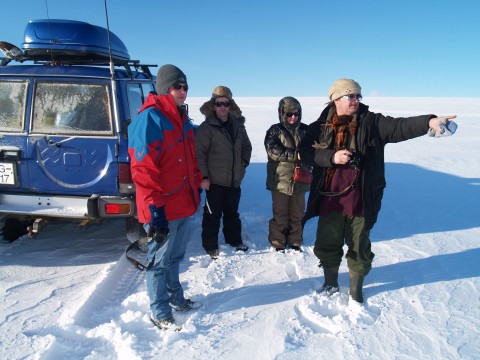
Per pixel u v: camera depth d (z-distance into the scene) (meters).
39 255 3.93
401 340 2.54
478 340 2.54
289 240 4.25
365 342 2.52
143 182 2.34
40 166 3.64
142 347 2.45
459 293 3.15
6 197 3.70
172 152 2.51
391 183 7.51
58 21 4.07
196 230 4.82
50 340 2.51
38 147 3.62
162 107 2.48
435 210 5.70
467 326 2.69
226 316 2.83
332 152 2.65
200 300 3.07
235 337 2.57
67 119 3.67
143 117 2.39
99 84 3.63
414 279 3.42
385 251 4.09
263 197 6.52
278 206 4.09
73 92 3.65
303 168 3.91
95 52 4.12
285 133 3.88
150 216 2.35
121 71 4.10
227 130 3.89
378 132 2.67
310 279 3.44
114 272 3.45
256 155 10.90
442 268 3.64
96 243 4.29
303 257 3.95
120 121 3.62
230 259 3.89
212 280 3.41
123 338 2.51
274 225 4.14
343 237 3.00
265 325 2.71
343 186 2.79
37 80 3.66
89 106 3.65
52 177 3.65
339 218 2.90
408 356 2.39
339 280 3.41
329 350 2.45
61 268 3.64
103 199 3.55
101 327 2.62
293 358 2.37
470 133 16.73
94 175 3.62
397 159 10.37
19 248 4.11
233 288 3.27
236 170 3.98
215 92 3.83
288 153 3.81
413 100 51.62
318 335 2.60
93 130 3.64
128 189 3.59
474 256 3.93
